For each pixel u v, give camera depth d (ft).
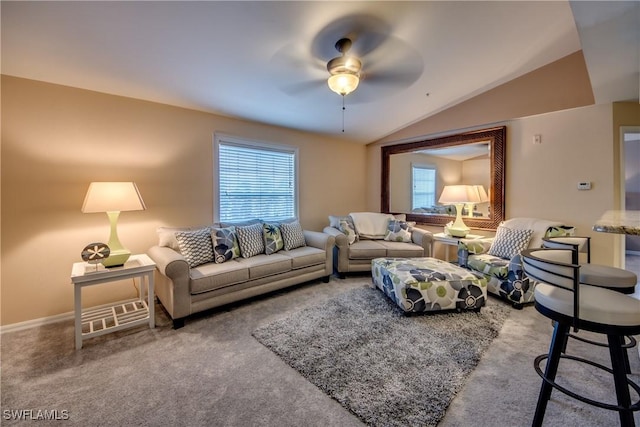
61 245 8.26
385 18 7.00
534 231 10.14
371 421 4.65
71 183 8.34
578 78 10.17
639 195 16.40
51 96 8.00
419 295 8.38
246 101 10.48
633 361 6.24
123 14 6.00
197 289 8.06
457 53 8.97
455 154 13.76
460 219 12.76
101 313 8.43
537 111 11.07
